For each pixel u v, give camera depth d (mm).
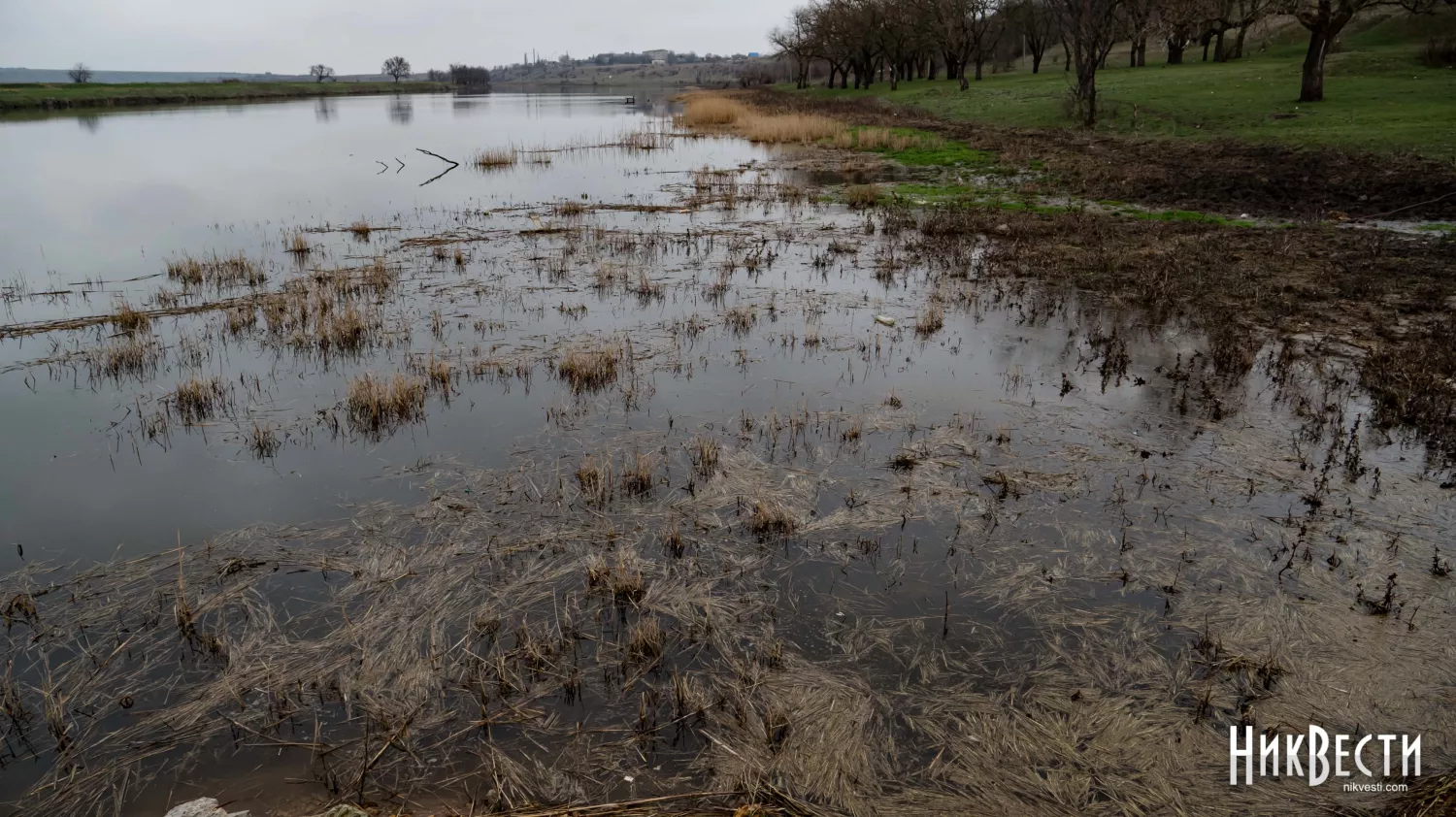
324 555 5828
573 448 7559
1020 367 9625
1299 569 5609
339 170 29312
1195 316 11156
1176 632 5055
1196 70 46625
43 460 7398
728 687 4629
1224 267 13414
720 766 4113
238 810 3846
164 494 6789
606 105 83188
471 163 31328
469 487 6816
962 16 61219
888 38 69688
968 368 9617
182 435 7898
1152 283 12586
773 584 5562
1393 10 51125
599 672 4766
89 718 4410
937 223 17844
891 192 22797
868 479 6969
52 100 66562
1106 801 3900
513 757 4180
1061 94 44062
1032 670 4758
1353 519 6207
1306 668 4691
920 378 9297
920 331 10883
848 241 16766
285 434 7895
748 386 9086
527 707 4500
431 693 4586
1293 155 23375
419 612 5219
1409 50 40156
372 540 6012
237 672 4699
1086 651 4887
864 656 4883
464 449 7559
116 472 7184
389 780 4031
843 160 30750
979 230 17266
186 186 24938
